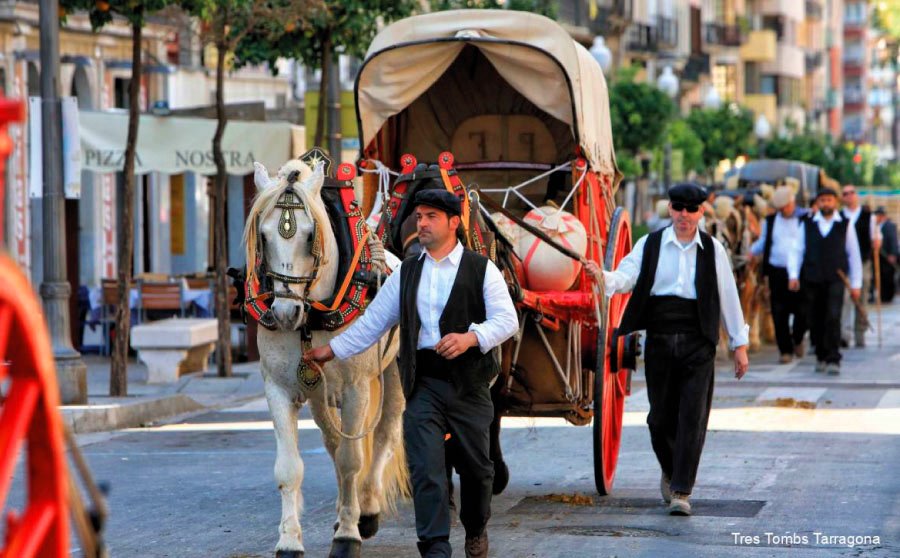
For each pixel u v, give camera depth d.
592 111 24.27
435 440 16.16
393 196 21.11
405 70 23.55
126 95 63.44
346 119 47.59
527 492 23.52
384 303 16.70
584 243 22.45
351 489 18.12
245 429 32.88
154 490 24.27
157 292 48.81
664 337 21.23
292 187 17.09
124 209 37.06
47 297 34.25
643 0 131.12
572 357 22.36
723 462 26.02
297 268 16.97
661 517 21.05
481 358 16.38
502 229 22.48
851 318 58.44
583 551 18.72
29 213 54.00
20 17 52.56
